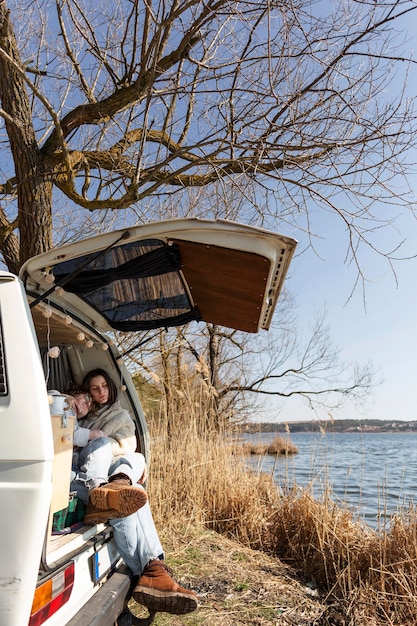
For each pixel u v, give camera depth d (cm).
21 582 204
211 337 1355
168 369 888
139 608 425
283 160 524
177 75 541
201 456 704
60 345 425
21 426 214
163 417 749
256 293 319
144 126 509
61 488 265
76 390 400
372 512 544
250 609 426
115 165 617
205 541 592
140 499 298
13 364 223
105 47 600
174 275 336
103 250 262
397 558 467
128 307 380
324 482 596
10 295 233
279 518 612
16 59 514
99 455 332
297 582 493
